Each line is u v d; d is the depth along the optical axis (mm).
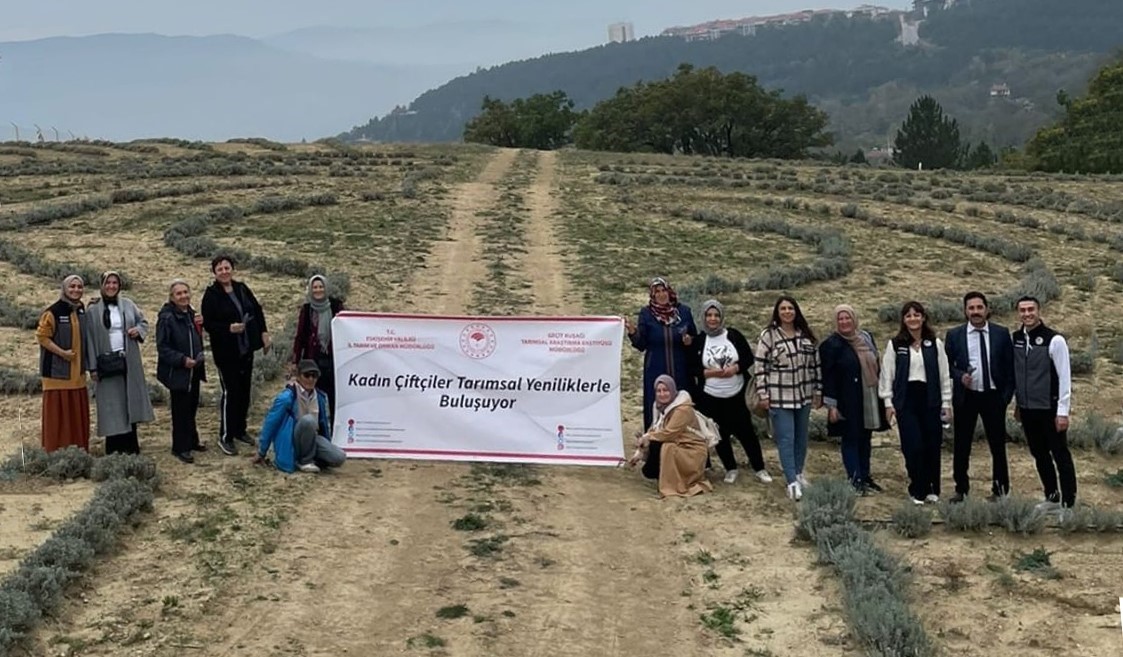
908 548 10297
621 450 12750
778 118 95812
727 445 12516
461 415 12898
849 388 11906
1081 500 12320
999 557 10055
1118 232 33188
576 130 109000
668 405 12188
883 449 14320
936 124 106062
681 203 38562
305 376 12273
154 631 8258
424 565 9797
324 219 32531
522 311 21391
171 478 11750
